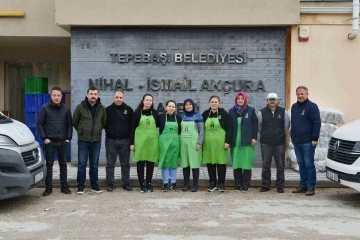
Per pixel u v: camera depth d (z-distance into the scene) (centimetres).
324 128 1077
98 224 659
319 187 954
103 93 1143
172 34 1138
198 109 1141
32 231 623
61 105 877
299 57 1133
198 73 1142
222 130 898
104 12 1103
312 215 715
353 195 878
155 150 901
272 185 968
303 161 897
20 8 1180
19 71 1405
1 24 1179
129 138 916
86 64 1140
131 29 1138
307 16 1128
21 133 786
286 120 914
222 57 1135
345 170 780
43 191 916
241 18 1099
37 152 809
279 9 1095
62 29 1183
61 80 1393
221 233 611
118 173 1048
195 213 725
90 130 882
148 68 1142
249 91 1138
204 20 1102
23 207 770
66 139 884
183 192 906
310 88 1134
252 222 670
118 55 1139
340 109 1135
